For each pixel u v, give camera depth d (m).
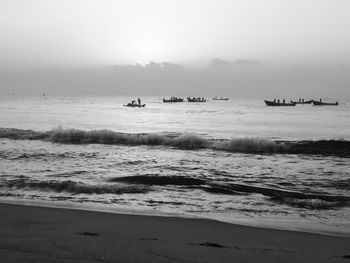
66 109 103.00
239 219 9.66
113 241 6.79
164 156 21.80
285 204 11.20
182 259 5.79
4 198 11.51
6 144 26.22
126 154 22.36
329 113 88.81
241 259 5.93
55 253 5.76
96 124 53.47
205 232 8.16
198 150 24.42
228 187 13.41
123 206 10.79
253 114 84.50
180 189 13.05
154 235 7.75
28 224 8.36
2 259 5.31
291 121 61.66
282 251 6.63
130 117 71.62
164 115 79.44
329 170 17.50
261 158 21.38
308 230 8.70
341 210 10.57
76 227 8.22
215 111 99.88
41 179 14.51
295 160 20.69
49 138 28.67
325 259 6.18
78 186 12.83
